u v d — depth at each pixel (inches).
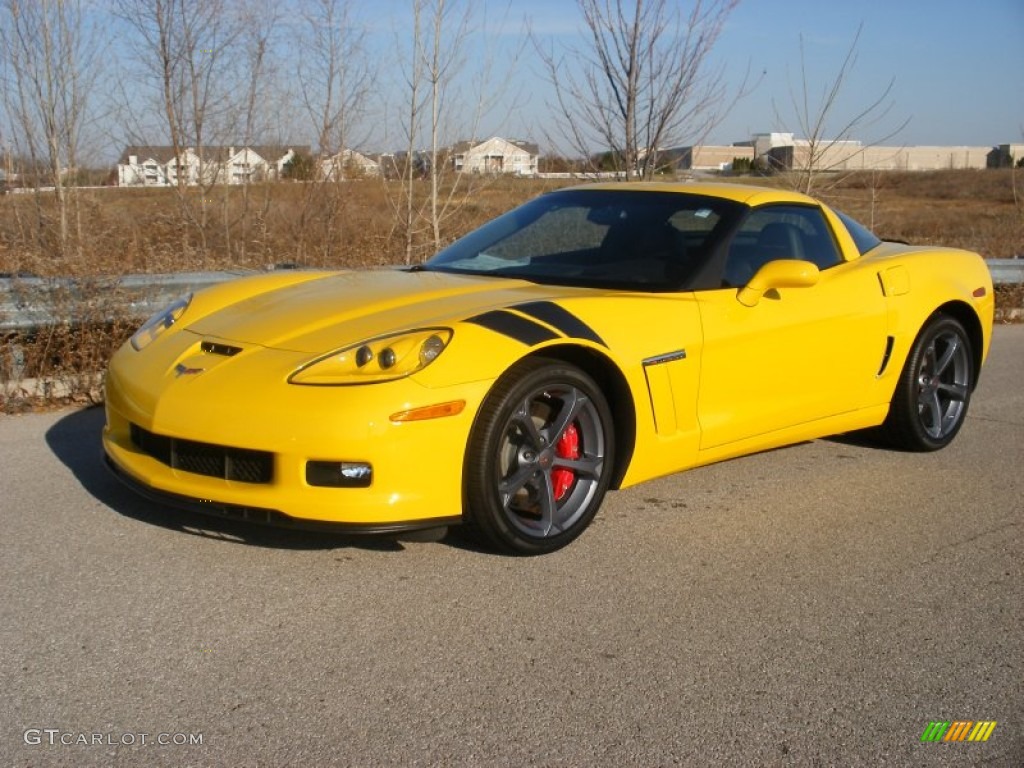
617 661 112.2
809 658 115.3
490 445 128.8
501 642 115.3
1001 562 147.8
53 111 378.9
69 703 99.5
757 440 167.3
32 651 109.6
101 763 89.7
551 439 137.8
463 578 132.2
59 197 359.3
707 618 124.3
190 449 129.6
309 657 110.1
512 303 141.3
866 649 118.2
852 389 182.4
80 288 220.8
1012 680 112.1
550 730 97.7
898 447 205.9
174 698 101.0
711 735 98.3
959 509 171.0
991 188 1491.1
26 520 147.6
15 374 214.2
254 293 159.6
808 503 171.0
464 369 127.0
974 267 212.1
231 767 89.8
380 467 122.3
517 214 188.1
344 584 128.9
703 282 159.2
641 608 126.1
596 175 387.2
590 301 145.9
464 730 97.0
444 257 180.4
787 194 183.2
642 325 147.3
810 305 171.5
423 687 104.7
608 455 144.8
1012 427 230.2
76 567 131.6
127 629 115.2
